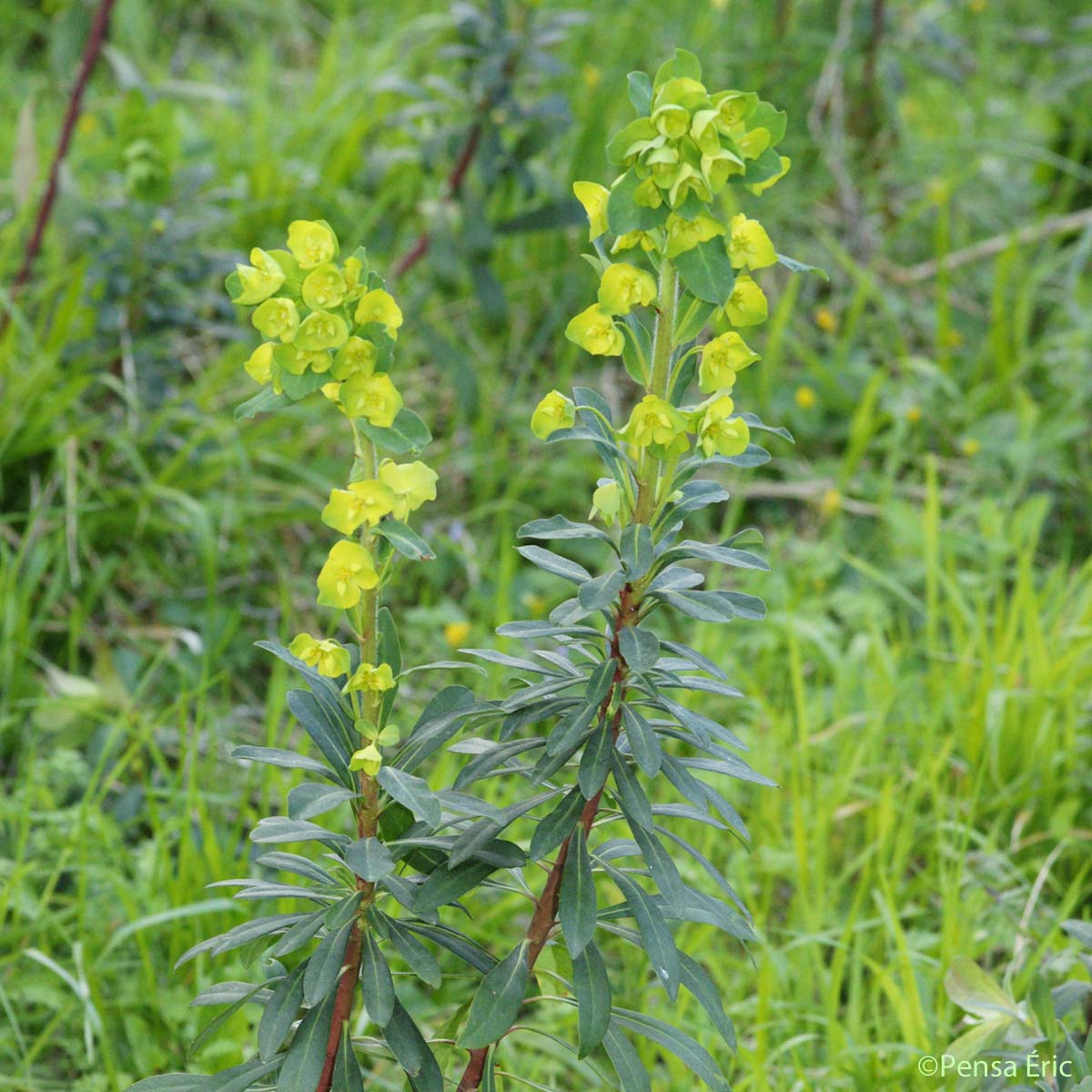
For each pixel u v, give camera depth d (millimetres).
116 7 5594
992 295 5027
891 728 3311
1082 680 3342
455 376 3926
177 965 1647
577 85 5160
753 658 3654
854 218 4898
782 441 4426
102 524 3543
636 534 1448
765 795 3021
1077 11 6402
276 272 1398
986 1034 2053
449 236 3998
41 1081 2400
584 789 1508
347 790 1565
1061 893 2896
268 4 6148
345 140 4758
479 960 1701
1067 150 5551
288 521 3771
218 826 2971
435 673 3498
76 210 3641
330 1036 1702
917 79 5969
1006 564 4027
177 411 3641
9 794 3031
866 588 3811
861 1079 2322
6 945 2613
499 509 3980
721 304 1392
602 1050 1814
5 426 3498
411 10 5949
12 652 3180
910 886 2844
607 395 4355
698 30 5605
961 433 4488
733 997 2611
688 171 1331
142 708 3273
